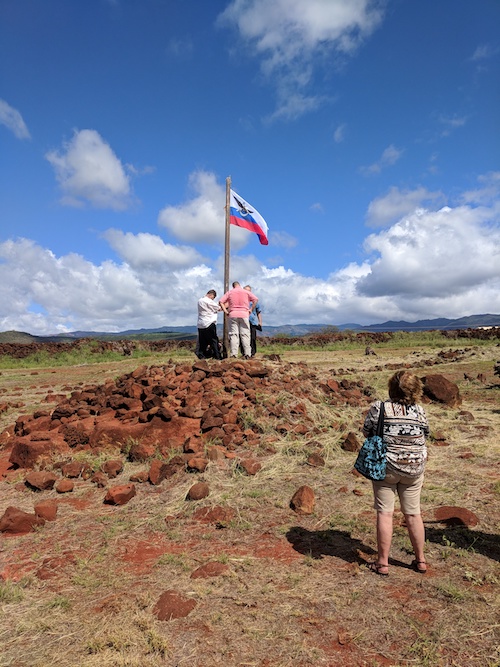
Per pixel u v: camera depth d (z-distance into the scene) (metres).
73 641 2.90
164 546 4.18
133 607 3.21
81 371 18.92
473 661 2.63
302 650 2.74
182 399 7.74
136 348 28.20
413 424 3.59
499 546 3.97
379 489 3.66
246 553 3.98
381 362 18.48
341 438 7.00
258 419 7.22
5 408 10.54
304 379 9.42
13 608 3.29
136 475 5.78
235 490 5.29
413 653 2.71
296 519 4.63
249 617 3.08
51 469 6.43
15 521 4.61
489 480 5.50
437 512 4.61
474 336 29.30
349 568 3.64
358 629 2.92
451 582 3.43
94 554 4.07
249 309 10.88
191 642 2.85
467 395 11.20
